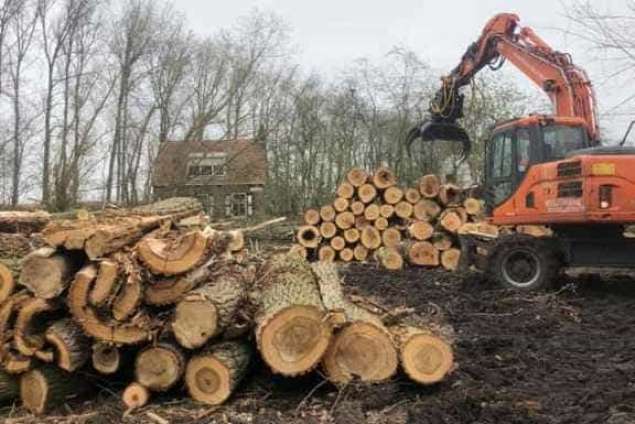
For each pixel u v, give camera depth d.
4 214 8.80
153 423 4.48
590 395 4.78
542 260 9.17
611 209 8.52
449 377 5.15
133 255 4.85
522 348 6.25
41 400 4.76
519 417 4.36
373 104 30.05
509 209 9.73
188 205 10.65
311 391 4.90
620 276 10.41
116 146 24.59
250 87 28.75
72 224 5.16
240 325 4.96
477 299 8.76
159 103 25.44
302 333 4.73
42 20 22.39
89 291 4.72
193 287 4.88
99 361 4.86
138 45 24.61
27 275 4.76
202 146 24.95
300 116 30.14
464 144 12.88
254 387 5.07
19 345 4.73
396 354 4.85
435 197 13.24
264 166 27.98
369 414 4.53
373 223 13.72
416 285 10.41
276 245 15.76
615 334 6.91
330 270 6.30
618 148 8.72
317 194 29.58
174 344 4.81
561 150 9.66
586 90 10.33
